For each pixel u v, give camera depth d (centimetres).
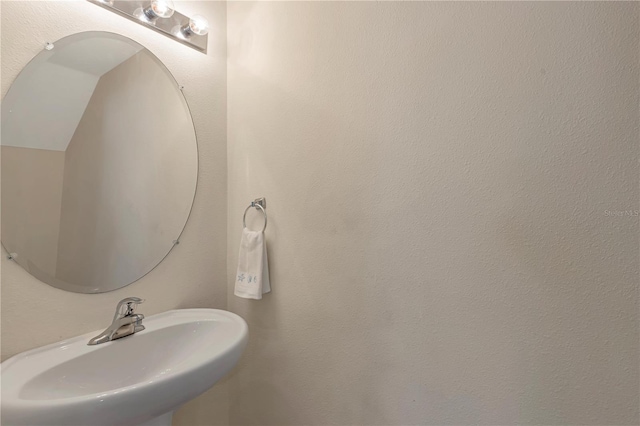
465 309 77
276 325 112
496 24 73
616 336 62
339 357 98
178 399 65
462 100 77
